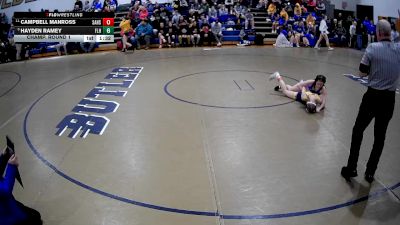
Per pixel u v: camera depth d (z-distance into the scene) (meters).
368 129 5.52
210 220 3.35
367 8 17.77
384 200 3.68
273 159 4.58
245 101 7.06
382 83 3.66
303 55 12.94
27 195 3.80
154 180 4.07
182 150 4.85
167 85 8.37
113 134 5.45
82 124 5.89
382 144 3.87
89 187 3.95
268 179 4.08
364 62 3.73
